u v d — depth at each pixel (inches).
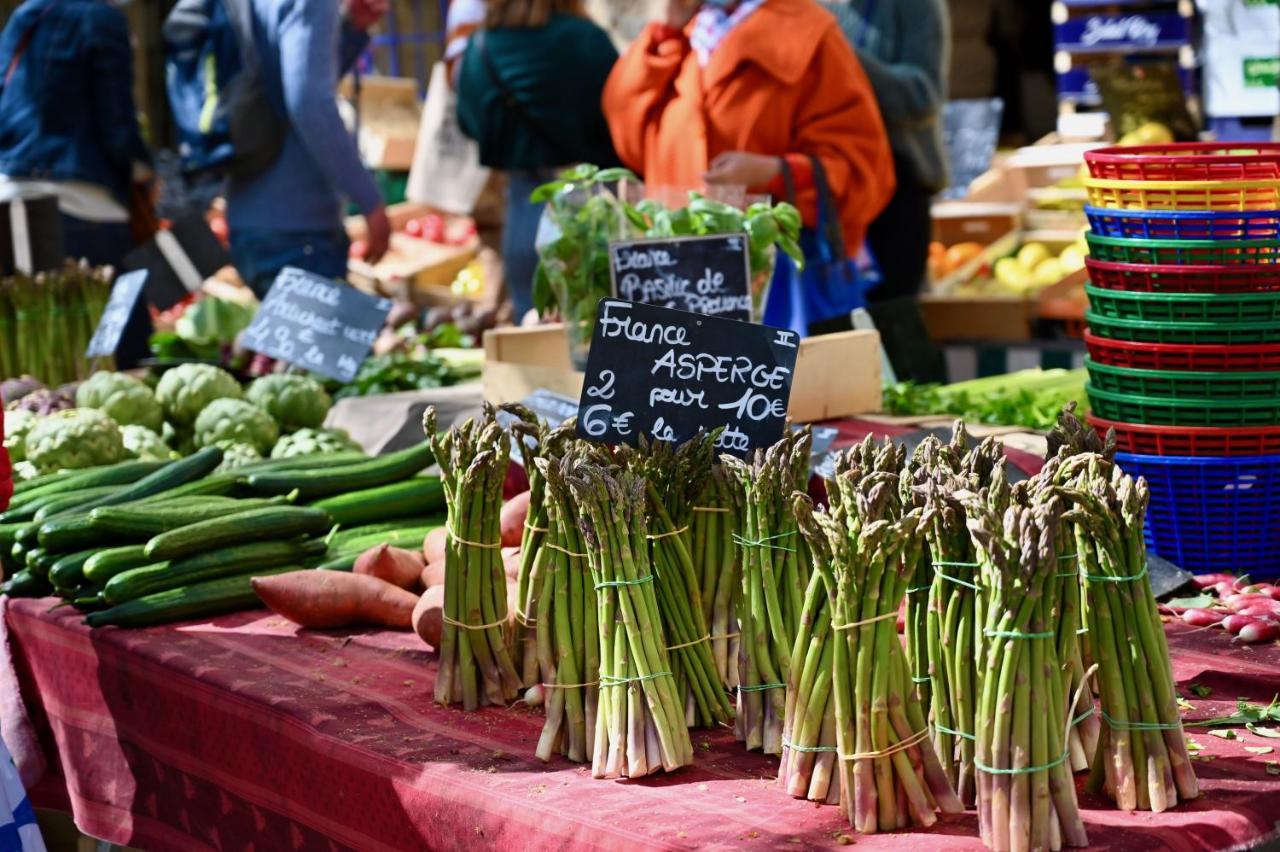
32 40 261.6
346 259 287.3
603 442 100.6
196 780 107.4
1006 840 70.8
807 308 217.6
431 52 457.1
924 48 246.2
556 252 160.2
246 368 232.4
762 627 87.5
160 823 112.8
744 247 152.3
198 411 177.8
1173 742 76.2
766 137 214.5
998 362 265.3
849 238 220.8
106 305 219.1
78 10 261.4
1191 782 76.5
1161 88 284.4
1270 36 306.8
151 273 299.0
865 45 248.7
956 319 280.5
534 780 84.0
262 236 275.0
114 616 117.0
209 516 126.8
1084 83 343.3
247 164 270.4
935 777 75.9
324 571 116.3
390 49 461.1
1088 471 82.6
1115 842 71.7
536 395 146.7
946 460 89.0
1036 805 70.3
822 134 214.1
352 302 193.2
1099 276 120.2
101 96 265.6
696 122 217.8
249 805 101.7
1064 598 77.1
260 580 115.0
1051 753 71.0
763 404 101.0
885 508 79.7
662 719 83.7
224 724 103.1
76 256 269.1
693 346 101.3
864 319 201.0
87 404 174.9
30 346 215.0
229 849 104.8
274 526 127.1
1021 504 77.4
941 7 247.9
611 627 84.3
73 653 120.3
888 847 72.1
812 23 211.9
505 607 99.3
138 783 115.0
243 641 114.3
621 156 236.4
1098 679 78.2
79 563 122.1
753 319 159.2
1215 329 113.6
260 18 258.5
